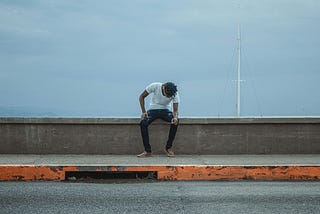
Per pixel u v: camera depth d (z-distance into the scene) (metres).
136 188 6.55
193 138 9.23
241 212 5.09
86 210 5.16
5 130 9.11
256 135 9.23
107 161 8.10
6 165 7.39
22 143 9.12
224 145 9.22
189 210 5.17
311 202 5.59
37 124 9.11
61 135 9.13
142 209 5.21
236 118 9.16
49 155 8.98
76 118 9.09
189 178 7.45
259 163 7.87
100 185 6.82
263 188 6.58
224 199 5.77
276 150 9.24
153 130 9.22
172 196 5.96
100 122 9.10
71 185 6.80
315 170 7.52
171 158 8.60
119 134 9.20
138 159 8.42
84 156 8.88
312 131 9.24
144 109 8.82
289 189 6.50
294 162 8.00
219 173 7.46
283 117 9.19
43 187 6.61
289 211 5.14
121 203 5.52
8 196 5.92
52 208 5.25
